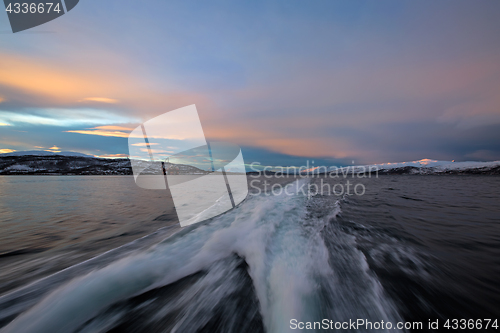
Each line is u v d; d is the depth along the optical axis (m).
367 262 2.13
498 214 4.64
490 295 1.62
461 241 2.89
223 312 1.37
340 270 1.93
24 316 1.24
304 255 2.26
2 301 1.40
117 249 2.47
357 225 3.59
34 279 1.81
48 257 2.33
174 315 1.34
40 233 3.28
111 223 3.87
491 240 2.93
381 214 4.51
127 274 1.70
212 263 2.03
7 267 2.07
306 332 1.14
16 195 8.07
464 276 1.92
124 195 7.83
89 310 1.33
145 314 1.34
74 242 2.85
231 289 1.62
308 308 1.36
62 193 8.59
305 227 3.36
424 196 7.74
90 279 1.60
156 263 1.94
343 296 1.52
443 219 4.16
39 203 6.13
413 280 1.81
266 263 2.05
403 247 2.62
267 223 3.35
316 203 5.68
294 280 1.75
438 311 1.41
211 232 2.88
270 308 1.39
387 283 1.74
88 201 6.47
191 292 1.58
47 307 1.32
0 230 3.45
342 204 5.63
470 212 4.86
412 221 3.95
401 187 11.52
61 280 1.71
